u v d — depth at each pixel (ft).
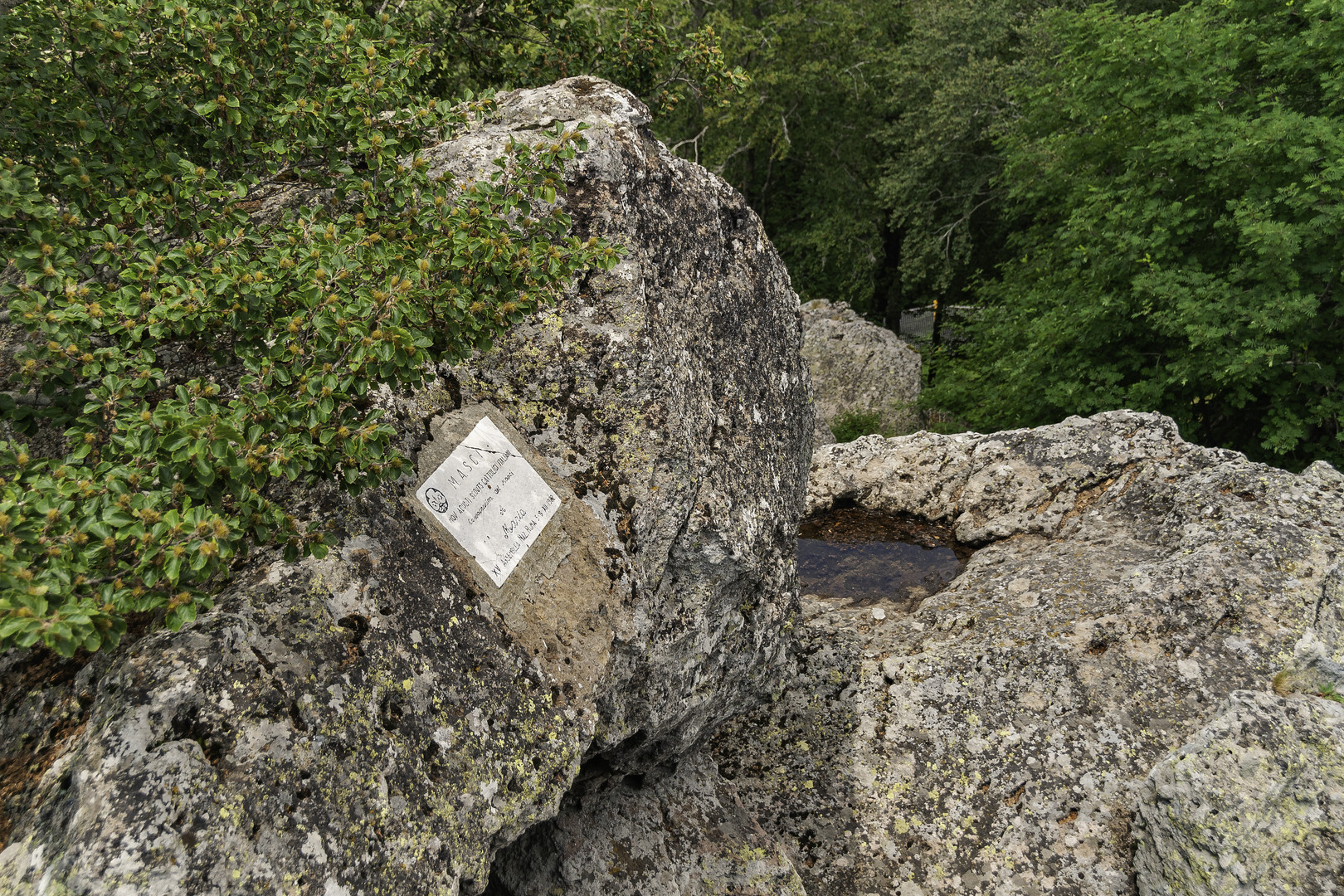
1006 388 33.12
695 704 10.61
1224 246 26.09
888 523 21.02
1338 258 22.79
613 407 9.55
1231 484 16.57
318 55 9.60
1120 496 18.42
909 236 55.31
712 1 55.31
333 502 7.63
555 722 8.18
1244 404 26.78
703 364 11.14
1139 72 27.14
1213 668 13.38
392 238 8.43
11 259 7.66
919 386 42.27
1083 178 30.96
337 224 8.18
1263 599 13.87
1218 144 24.58
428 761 7.14
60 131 8.72
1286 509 15.48
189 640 6.34
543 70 19.06
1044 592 15.66
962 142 52.08
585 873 11.07
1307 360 24.48
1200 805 10.95
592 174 10.02
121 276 6.72
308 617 6.94
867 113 59.98
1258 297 23.82
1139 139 27.78
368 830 6.48
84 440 6.27
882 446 21.76
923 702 14.03
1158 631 13.92
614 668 9.09
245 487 6.01
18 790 6.08
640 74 19.72
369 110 9.12
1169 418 19.35
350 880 6.20
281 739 6.32
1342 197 21.98
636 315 9.75
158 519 5.39
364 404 8.32
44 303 6.32
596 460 9.48
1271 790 10.71
